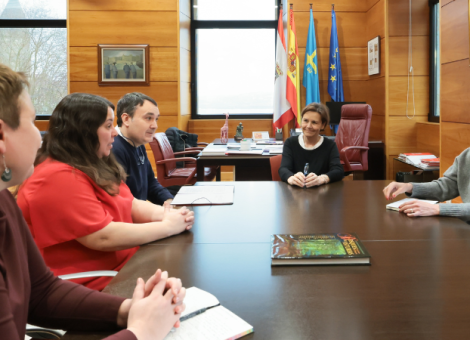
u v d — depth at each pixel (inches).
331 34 266.5
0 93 29.7
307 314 40.6
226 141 227.1
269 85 302.2
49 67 290.7
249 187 108.9
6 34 287.4
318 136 134.6
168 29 264.4
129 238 61.9
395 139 239.8
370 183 112.3
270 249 59.8
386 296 44.1
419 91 237.3
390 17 234.8
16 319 33.9
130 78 266.7
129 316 36.4
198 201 90.7
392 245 60.6
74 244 62.7
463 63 144.4
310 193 100.1
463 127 145.6
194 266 53.8
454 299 43.0
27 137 31.3
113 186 67.3
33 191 59.9
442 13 159.5
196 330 37.5
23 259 38.0
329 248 56.7
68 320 41.1
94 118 65.4
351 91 277.3
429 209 76.6
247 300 43.8
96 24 263.7
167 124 270.4
